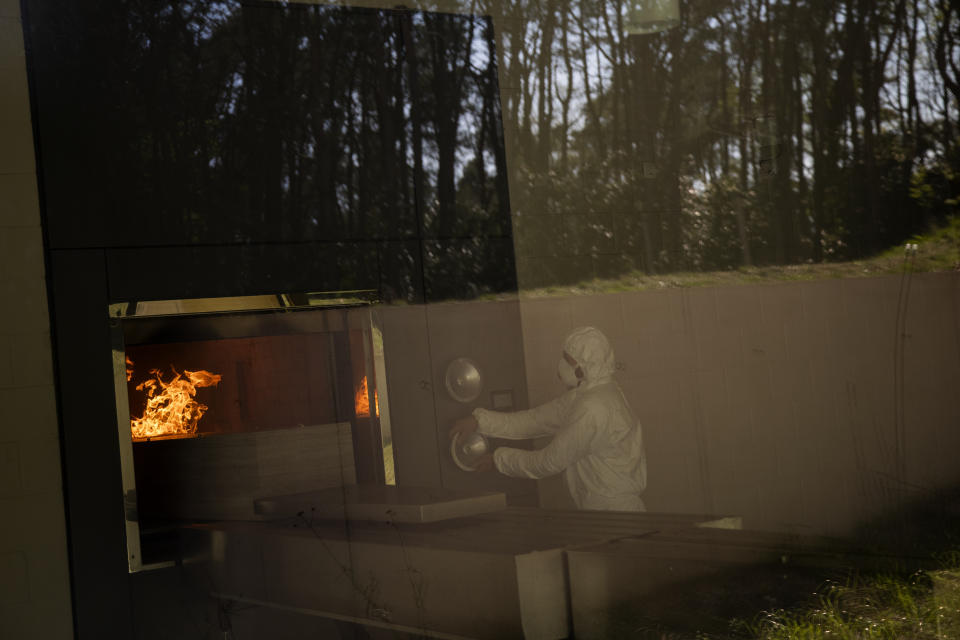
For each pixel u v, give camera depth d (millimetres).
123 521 1774
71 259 1768
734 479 2555
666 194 2572
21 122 1753
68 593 1725
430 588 2066
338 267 2031
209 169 1899
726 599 2381
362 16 2100
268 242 1952
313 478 1992
